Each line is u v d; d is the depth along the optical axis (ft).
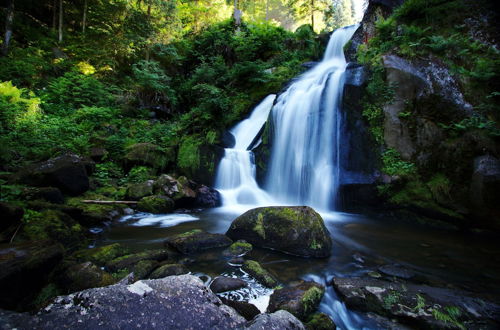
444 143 21.48
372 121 24.80
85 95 38.04
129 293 7.29
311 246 14.44
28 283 8.90
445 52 24.31
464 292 10.80
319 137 27.48
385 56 25.61
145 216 21.98
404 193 22.84
